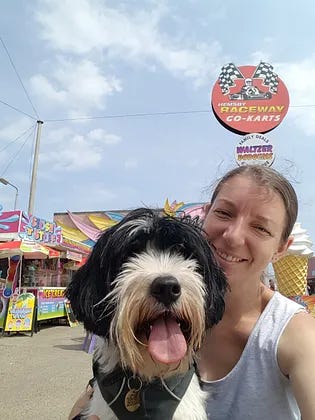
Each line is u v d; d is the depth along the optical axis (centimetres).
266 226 46
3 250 230
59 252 278
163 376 44
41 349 195
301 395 37
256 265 47
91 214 530
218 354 48
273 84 243
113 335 45
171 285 44
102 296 47
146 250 49
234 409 44
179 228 49
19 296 242
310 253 164
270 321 45
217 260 49
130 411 43
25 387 129
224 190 49
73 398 118
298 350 40
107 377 45
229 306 48
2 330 239
